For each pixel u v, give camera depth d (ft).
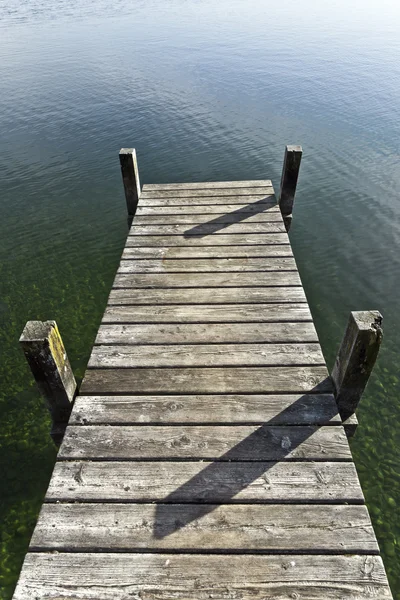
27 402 16.84
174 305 15.14
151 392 11.66
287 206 22.27
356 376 10.40
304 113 48.73
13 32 108.17
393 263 24.79
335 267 24.57
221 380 11.96
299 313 14.53
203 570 7.90
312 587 7.62
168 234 19.69
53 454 14.92
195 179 35.47
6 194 33.96
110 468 9.70
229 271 16.92
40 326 9.95
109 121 48.60
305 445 10.10
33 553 8.20
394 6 161.48
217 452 9.98
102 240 28.04
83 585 7.74
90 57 78.95
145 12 144.97
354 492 9.07
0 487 13.85
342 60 72.02
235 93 56.44
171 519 8.69
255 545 8.23
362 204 30.71
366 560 7.97
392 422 15.71
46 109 52.65
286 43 88.48
